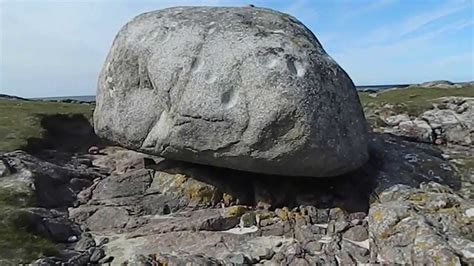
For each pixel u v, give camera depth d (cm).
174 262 866
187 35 1095
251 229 1052
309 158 990
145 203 1170
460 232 861
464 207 932
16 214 993
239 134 998
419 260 783
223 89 1008
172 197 1174
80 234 1053
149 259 878
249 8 1201
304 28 1160
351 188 1123
